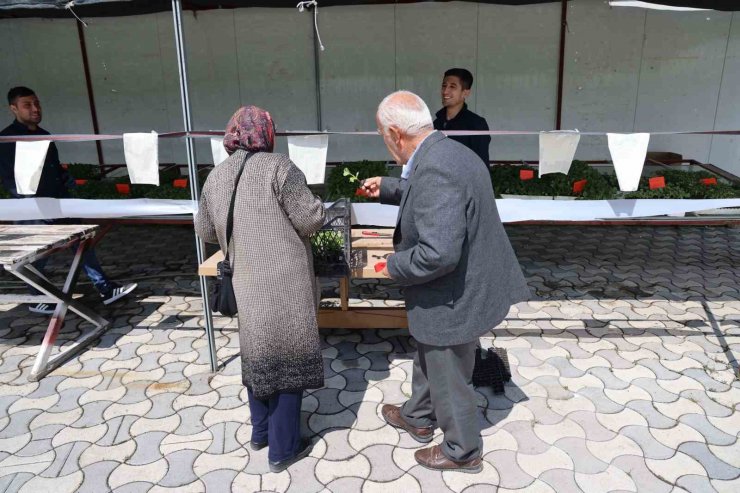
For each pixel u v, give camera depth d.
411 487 2.19
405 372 3.08
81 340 3.43
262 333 2.05
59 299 3.26
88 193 4.64
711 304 3.94
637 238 5.71
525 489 2.17
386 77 6.19
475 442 2.19
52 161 3.81
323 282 4.51
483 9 5.86
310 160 2.71
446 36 5.99
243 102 6.36
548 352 3.26
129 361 3.25
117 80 6.35
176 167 6.00
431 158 1.77
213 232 2.16
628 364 3.10
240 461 2.37
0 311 4.04
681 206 3.14
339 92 6.29
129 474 2.30
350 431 2.55
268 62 6.20
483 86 6.15
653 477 2.22
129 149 2.57
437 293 1.89
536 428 2.54
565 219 3.25
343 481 2.23
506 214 3.28
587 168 5.09
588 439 2.46
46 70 6.34
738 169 6.31
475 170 1.82
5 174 3.54
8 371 3.17
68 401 2.84
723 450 2.37
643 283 4.39
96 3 2.93
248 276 2.02
